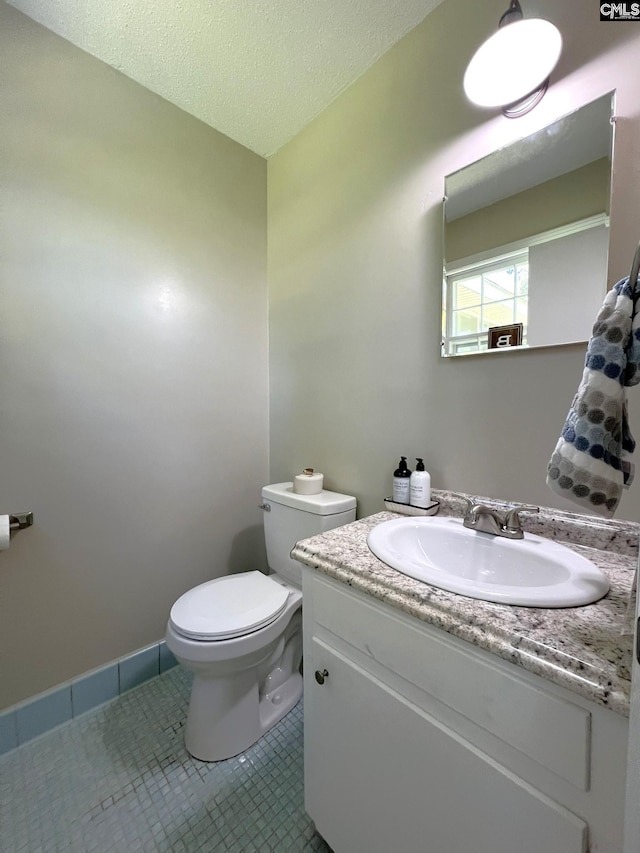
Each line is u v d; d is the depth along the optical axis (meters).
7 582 1.17
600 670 0.45
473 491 1.09
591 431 0.57
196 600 1.23
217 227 1.66
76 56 1.26
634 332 0.54
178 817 0.97
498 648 0.52
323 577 0.82
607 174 0.84
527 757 0.50
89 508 1.33
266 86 1.41
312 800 0.88
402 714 0.66
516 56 0.90
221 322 1.68
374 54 1.29
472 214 1.07
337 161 1.47
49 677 1.25
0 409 1.14
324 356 1.55
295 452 1.71
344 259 1.45
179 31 1.20
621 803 0.43
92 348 1.32
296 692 1.39
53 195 1.22
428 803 0.63
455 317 1.11
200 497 1.63
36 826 0.95
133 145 1.40
